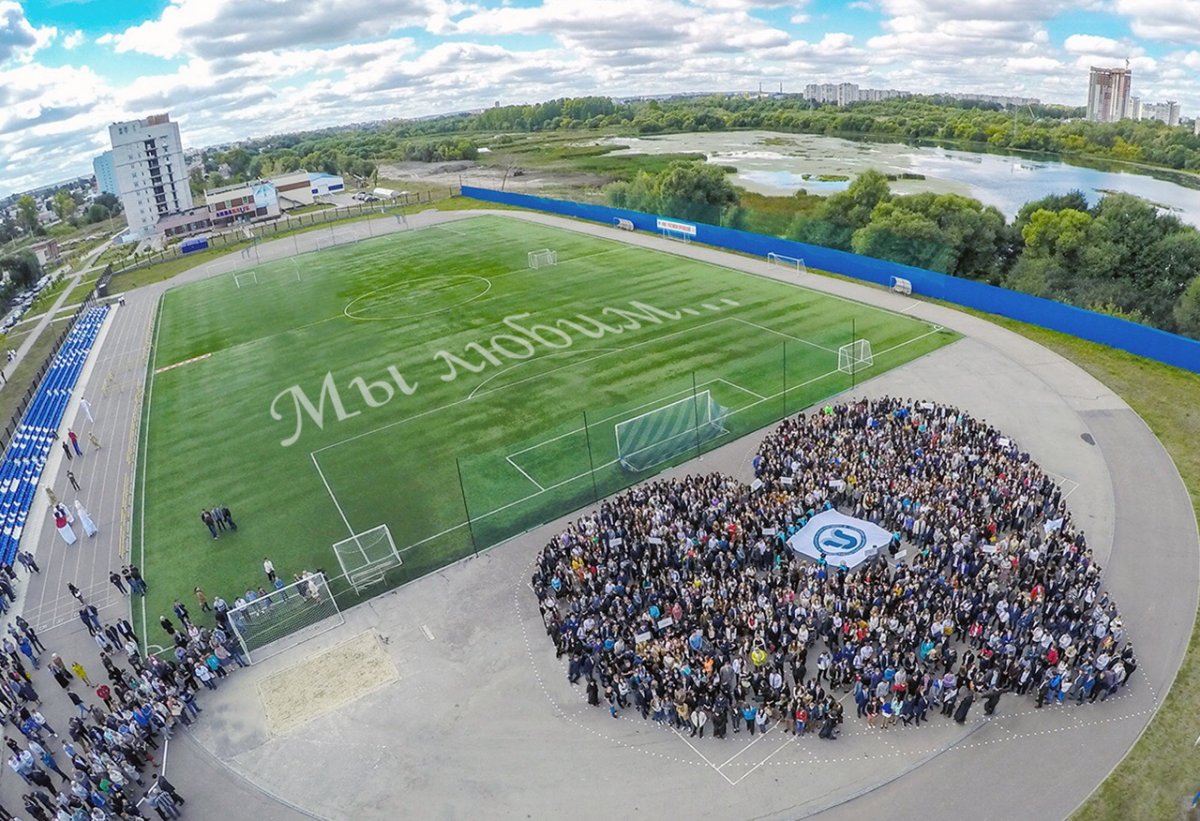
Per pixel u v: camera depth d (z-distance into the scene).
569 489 38.97
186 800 23.91
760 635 25.78
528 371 54.56
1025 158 125.88
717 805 21.86
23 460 49.91
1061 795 21.25
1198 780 21.36
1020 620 25.48
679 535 30.95
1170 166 108.69
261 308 77.56
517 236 99.50
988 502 31.61
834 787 22.05
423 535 36.47
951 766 22.39
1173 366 47.75
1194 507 33.94
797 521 31.66
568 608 29.77
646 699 24.59
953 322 57.19
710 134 194.12
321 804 23.31
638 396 48.75
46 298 110.44
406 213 124.81
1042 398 44.50
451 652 28.97
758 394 47.69
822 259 72.38
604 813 21.98
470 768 23.91
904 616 25.73
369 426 48.59
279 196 167.12
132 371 63.88
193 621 32.31
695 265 78.19
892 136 155.38
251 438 48.75
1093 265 79.50
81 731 25.92
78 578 36.66
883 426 38.78
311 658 29.41
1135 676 25.06
